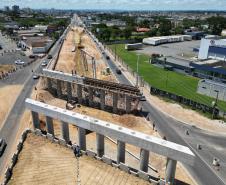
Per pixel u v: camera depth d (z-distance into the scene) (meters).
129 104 62.50
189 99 68.75
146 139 35.84
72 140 50.44
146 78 95.50
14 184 35.69
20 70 100.19
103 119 61.25
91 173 37.31
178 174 40.78
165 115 63.16
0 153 44.97
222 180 39.78
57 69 99.25
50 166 39.03
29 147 44.16
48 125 47.28
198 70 98.88
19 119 58.91
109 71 102.56
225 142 50.97
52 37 184.00
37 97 70.69
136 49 160.12
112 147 48.69
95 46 163.50
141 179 36.28
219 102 71.88
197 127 57.09
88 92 69.88
